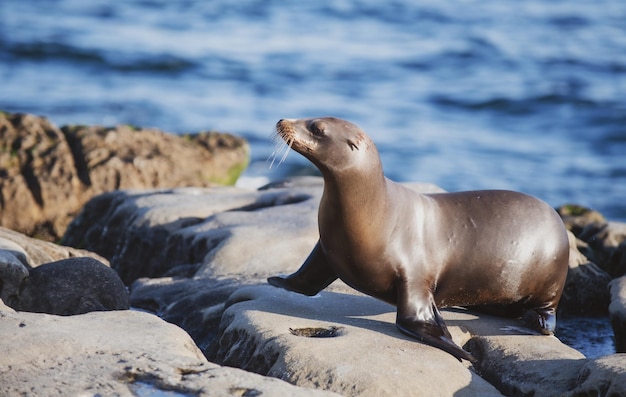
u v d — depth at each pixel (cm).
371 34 15300
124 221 4562
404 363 2580
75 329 2514
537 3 18050
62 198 5631
